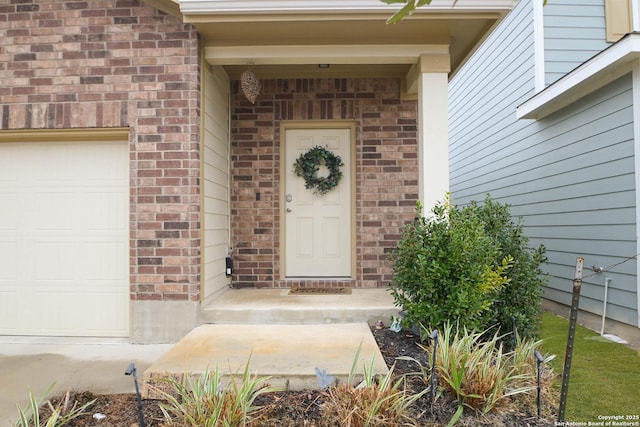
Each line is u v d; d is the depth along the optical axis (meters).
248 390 2.45
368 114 5.40
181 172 4.18
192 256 4.14
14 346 4.12
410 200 5.35
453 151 10.47
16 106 4.30
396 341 3.69
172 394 2.78
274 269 5.36
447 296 3.42
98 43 4.27
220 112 5.05
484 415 2.58
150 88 4.23
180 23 4.23
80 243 4.43
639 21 6.21
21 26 4.34
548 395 2.92
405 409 2.55
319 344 3.46
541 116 6.38
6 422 2.58
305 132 5.52
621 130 4.74
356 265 5.34
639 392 3.13
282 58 4.44
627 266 4.64
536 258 3.92
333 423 2.42
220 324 4.15
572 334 2.35
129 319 4.23
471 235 3.53
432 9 3.84
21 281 4.45
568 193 5.77
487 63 8.38
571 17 6.30
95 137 4.37
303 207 5.47
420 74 4.42
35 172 4.48
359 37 4.36
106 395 2.92
